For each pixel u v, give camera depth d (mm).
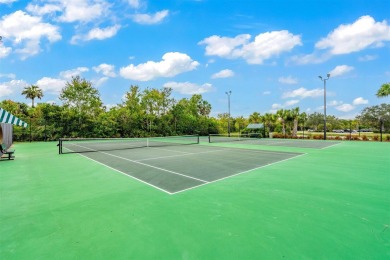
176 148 15016
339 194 4504
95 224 3160
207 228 3018
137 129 30484
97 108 29484
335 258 2303
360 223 3150
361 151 12617
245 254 2389
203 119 39250
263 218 3338
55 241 2689
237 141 22547
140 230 2969
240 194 4551
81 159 9664
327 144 18172
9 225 3133
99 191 4789
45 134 22844
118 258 2326
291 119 30609
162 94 34094
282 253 2402
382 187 5016
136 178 6020
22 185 5293
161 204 3977
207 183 5469
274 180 5730
